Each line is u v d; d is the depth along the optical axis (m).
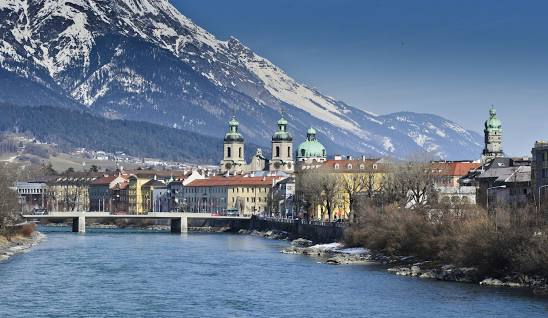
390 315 186.75
